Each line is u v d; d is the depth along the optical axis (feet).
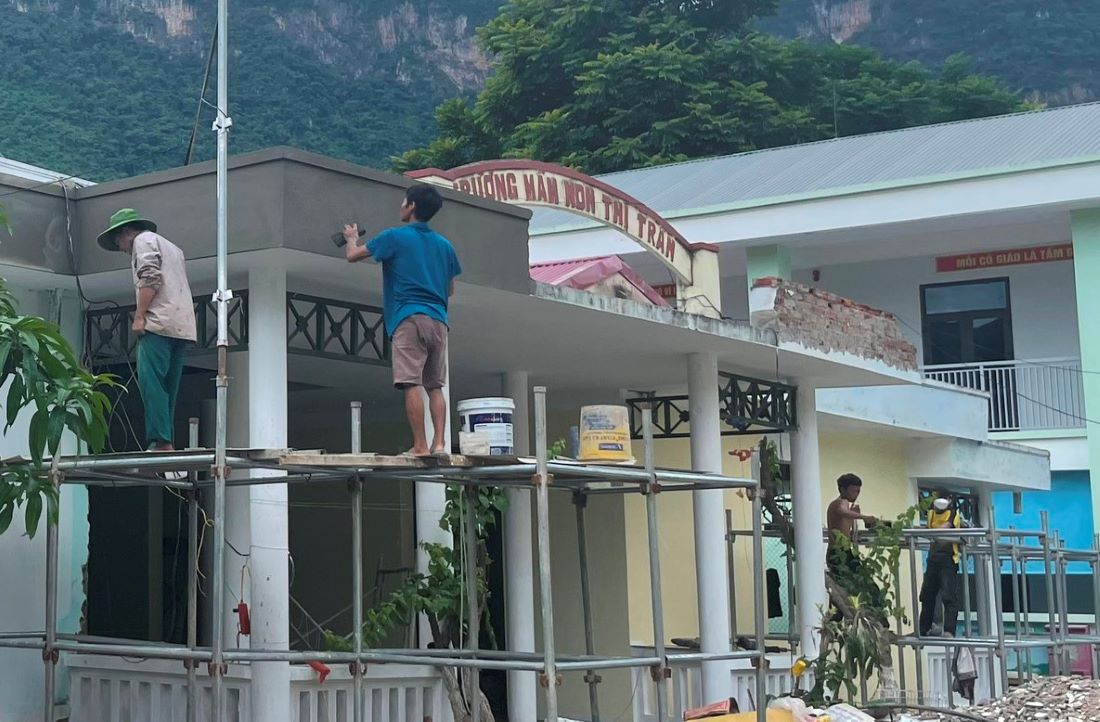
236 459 29.01
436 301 30.63
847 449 69.67
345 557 61.21
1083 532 92.02
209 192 34.47
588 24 146.82
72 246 36.17
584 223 91.76
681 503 59.77
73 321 38.19
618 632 56.49
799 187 93.50
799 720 39.93
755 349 48.80
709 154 138.41
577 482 37.14
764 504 53.57
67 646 31.30
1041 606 94.02
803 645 52.34
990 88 148.46
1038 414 96.58
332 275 36.32
